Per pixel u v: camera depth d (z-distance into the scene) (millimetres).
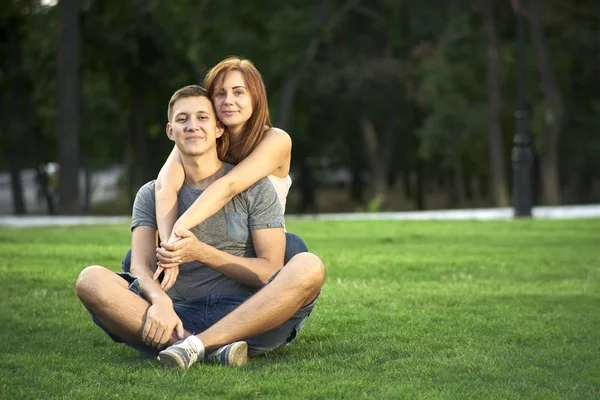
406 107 54844
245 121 6449
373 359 6227
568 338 7051
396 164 62000
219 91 6348
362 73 50594
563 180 60344
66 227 22344
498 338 7012
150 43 46438
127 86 48938
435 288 10180
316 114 55500
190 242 5953
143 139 48938
